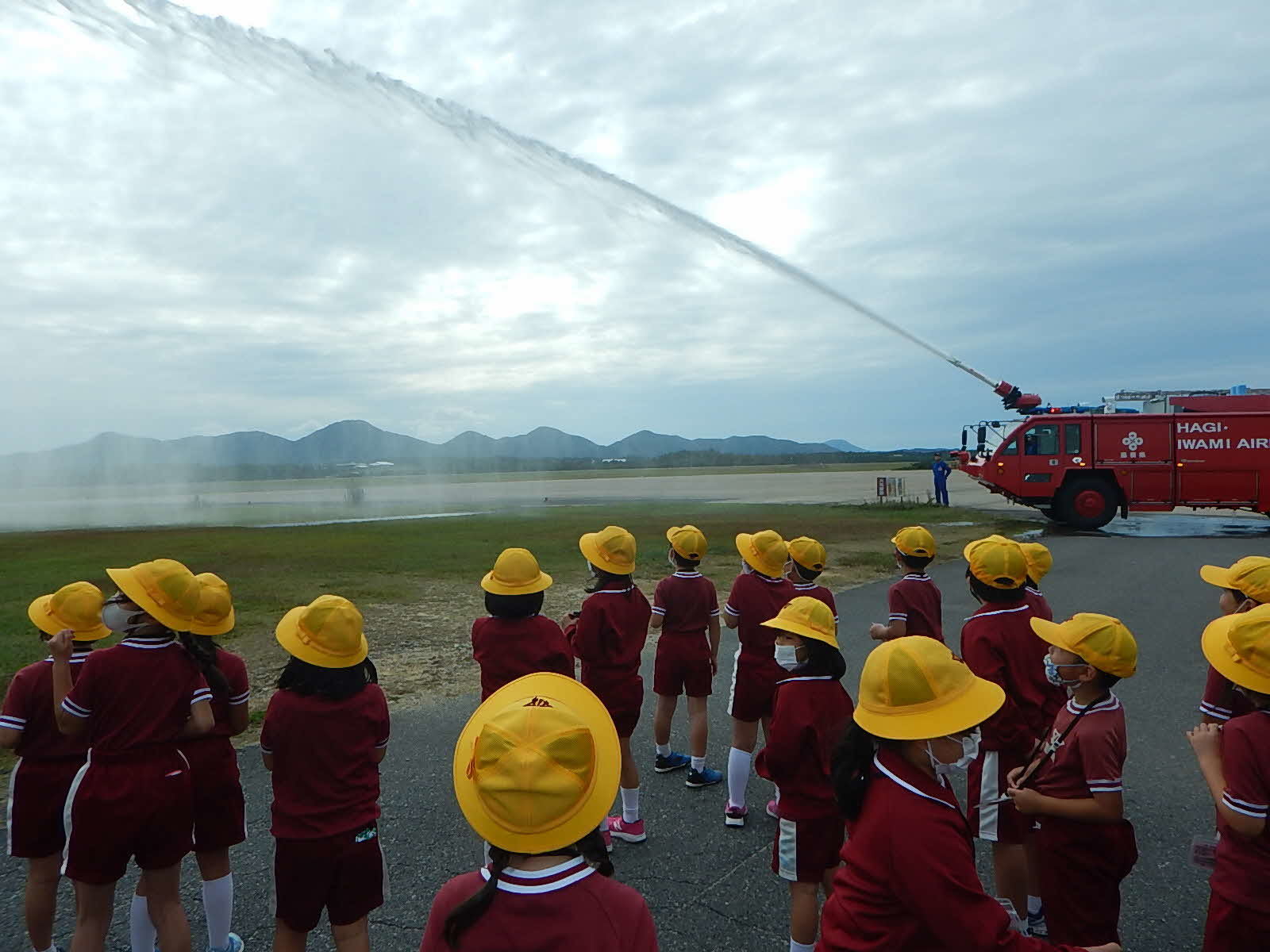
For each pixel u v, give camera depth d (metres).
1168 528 25.33
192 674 3.48
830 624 3.66
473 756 1.82
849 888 2.26
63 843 3.70
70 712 3.28
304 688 3.24
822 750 3.50
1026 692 3.91
